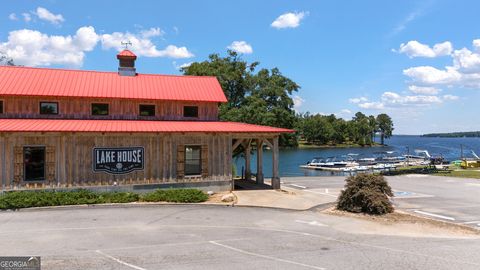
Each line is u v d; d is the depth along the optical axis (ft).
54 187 53.83
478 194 69.87
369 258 31.12
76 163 55.01
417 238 38.42
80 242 34.37
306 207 54.13
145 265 28.25
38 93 60.75
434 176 103.91
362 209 51.13
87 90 65.46
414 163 161.58
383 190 52.60
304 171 145.28
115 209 50.24
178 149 60.64
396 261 30.45
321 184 83.97
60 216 45.52
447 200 62.95
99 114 65.72
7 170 51.83
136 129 57.52
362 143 427.74
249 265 28.73
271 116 101.04
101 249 32.30
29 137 52.90
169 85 74.23
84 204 52.01
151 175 58.95
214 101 72.18
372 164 157.99
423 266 29.30
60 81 66.23
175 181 60.39
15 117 60.13
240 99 111.45
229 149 64.23
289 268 28.22
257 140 77.87
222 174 63.52
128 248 32.71
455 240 37.86
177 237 36.81
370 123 463.42
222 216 47.29
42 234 37.01
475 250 34.04
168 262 29.09
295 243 35.42
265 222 44.42
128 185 57.62
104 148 56.49
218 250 32.63
